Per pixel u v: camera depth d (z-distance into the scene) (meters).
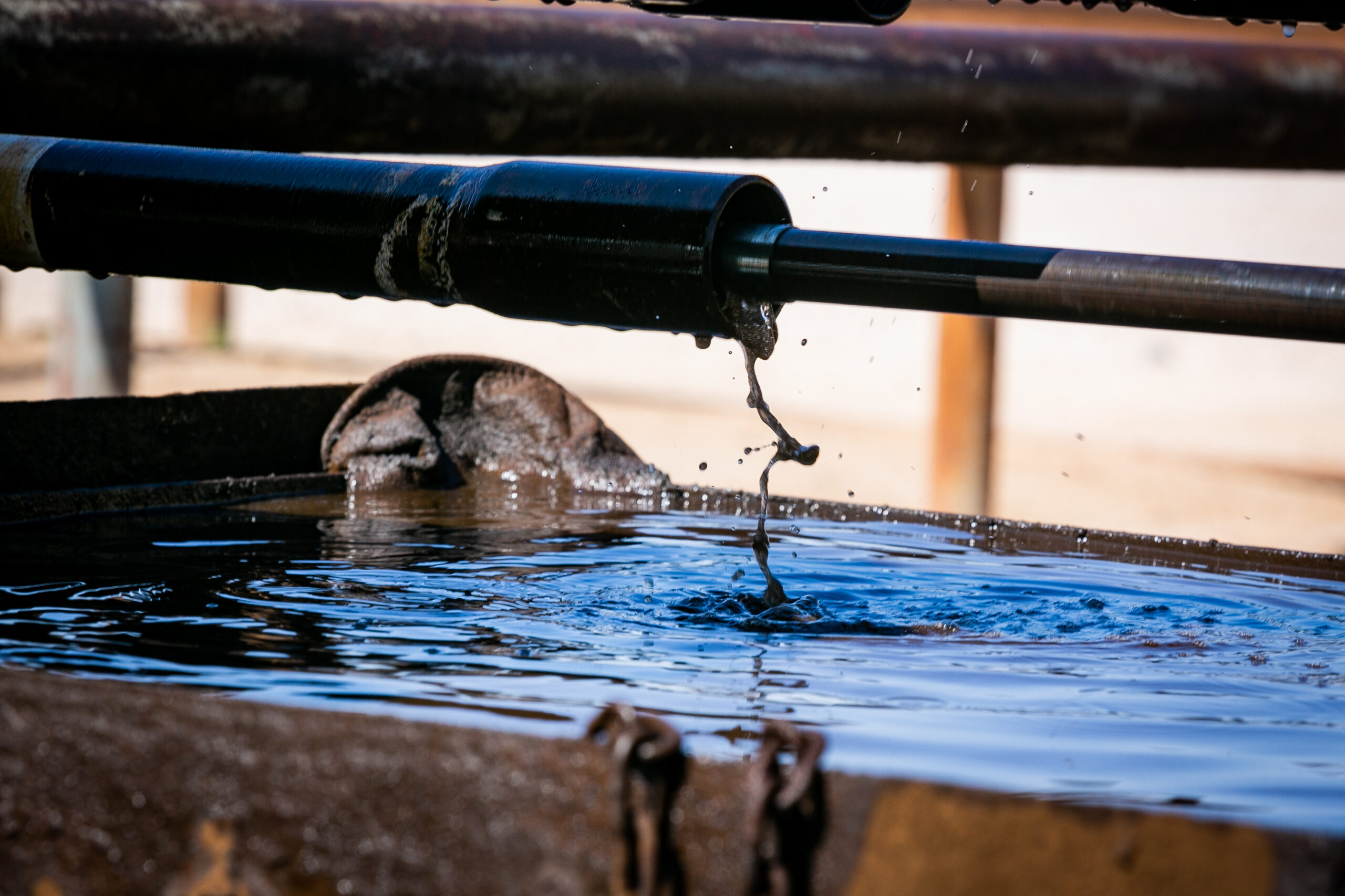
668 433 15.62
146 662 3.23
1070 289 3.38
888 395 19.17
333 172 3.96
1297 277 3.22
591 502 5.85
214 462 5.76
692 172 3.63
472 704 2.92
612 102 5.52
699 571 4.54
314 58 5.06
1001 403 19.44
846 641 3.71
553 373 19.31
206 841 2.36
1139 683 3.31
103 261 4.23
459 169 3.91
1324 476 15.74
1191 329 3.34
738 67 5.74
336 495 5.85
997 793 2.08
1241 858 1.99
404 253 3.83
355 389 6.21
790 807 2.04
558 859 2.20
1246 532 12.84
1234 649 3.70
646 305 3.64
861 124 6.08
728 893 2.15
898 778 2.11
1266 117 6.90
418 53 5.22
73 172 4.16
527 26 5.46
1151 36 7.00
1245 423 18.66
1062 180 31.52
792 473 14.05
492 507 5.65
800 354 21.48
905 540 5.19
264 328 21.30
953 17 9.54
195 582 4.14
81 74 4.79
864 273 3.50
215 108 5.01
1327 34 9.35
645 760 2.07
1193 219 28.44
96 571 4.27
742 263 3.58
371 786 2.28
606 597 4.15
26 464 5.20
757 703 3.02
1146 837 2.02
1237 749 2.79
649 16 5.82
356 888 2.29
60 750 2.42
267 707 2.33
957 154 6.48
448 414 6.27
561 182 3.68
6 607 3.75
